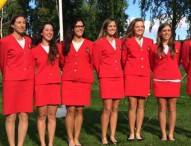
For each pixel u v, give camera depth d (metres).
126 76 7.35
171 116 7.57
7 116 6.61
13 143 6.69
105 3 35.41
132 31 7.44
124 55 7.40
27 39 6.66
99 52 7.15
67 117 7.09
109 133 8.02
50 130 6.96
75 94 6.97
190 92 7.29
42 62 6.71
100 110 11.07
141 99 7.48
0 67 6.57
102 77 7.17
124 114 10.32
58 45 7.02
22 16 6.54
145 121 9.42
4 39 6.43
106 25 7.25
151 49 7.46
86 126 8.81
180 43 7.54
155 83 7.46
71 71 6.95
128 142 7.41
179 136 7.90
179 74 7.45
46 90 6.75
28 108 6.60
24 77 6.49
